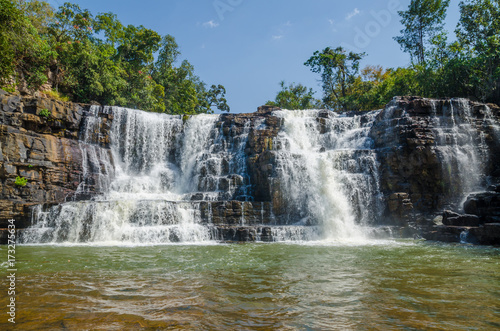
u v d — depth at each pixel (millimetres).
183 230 16188
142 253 11477
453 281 6562
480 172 22125
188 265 8773
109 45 44469
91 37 43125
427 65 37719
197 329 3646
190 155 29438
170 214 17531
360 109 48875
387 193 21453
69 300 4961
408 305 4746
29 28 25891
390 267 8414
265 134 26531
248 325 3818
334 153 22828
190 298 5113
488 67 32531
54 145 22469
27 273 7535
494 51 32594
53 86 30984
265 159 22266
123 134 28469
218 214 18547
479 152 22469
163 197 23359
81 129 26406
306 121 29094
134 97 39469
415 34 44312
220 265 8766
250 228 16531
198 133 30031
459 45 37938
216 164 26328
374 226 19344
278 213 20312
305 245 14312
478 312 4379
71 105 25938
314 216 20219
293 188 21250
